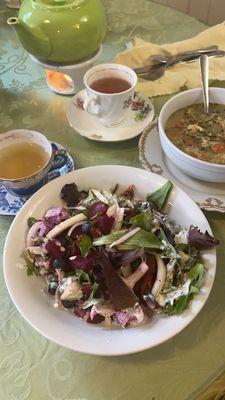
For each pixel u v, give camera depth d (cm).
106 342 31
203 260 35
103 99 47
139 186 41
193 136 45
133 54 59
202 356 32
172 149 41
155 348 33
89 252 35
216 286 36
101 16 52
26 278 35
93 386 31
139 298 33
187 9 96
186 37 63
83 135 49
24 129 48
